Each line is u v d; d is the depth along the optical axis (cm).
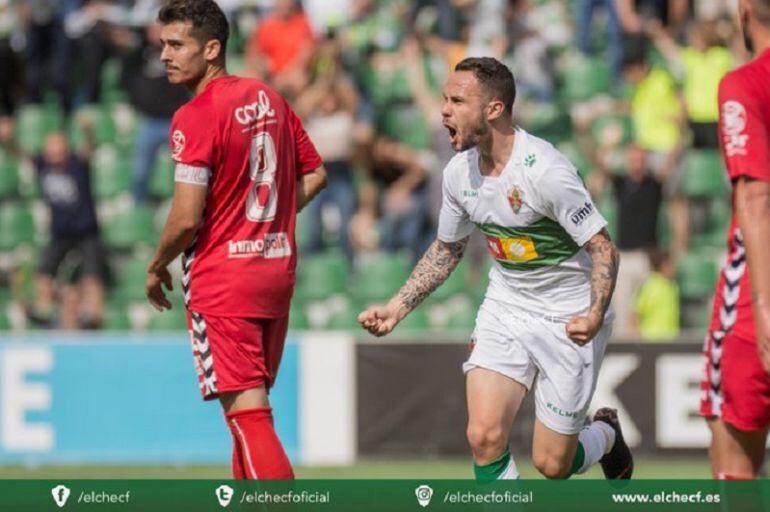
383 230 4862
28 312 4672
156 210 5025
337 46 4891
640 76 4997
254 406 2195
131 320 4753
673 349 3888
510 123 2148
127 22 5344
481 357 2234
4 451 3881
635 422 3884
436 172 4697
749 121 1683
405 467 3794
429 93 5003
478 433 2191
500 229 2202
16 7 5406
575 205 2114
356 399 3925
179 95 4969
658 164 4862
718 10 5344
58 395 3900
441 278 2308
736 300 1825
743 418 1820
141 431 3912
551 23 5553
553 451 2272
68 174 4616
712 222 5019
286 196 2266
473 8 5250
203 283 2194
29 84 5341
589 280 2241
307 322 4734
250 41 5178
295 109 4875
